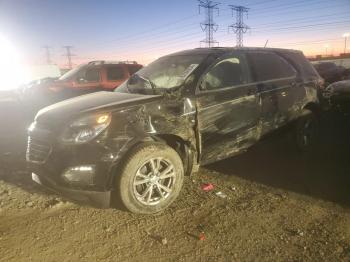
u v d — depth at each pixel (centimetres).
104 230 333
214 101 410
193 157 400
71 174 329
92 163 331
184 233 328
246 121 452
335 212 366
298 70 565
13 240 316
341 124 795
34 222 348
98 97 402
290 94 524
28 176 480
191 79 406
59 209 376
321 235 321
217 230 332
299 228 334
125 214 363
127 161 342
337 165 514
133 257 291
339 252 295
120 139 341
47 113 369
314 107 598
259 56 508
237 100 435
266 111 481
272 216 358
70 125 334
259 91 469
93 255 294
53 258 289
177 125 377
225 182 449
